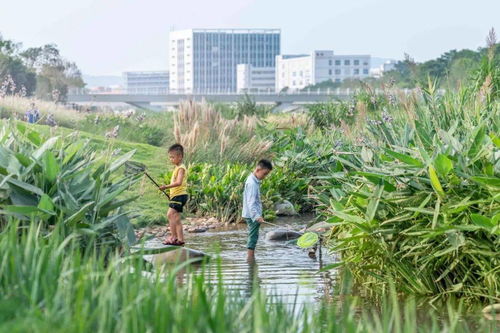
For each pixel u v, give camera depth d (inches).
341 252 605.9
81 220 486.0
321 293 520.4
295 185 1046.4
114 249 499.8
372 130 639.8
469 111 610.5
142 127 1632.6
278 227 886.4
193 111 1416.1
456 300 497.4
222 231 858.8
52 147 543.5
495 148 510.6
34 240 360.8
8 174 496.7
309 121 1665.8
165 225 877.8
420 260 508.4
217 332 265.3
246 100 2231.8
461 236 487.5
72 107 2180.1
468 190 500.7
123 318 257.8
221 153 1181.1
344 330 307.7
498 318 449.1
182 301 286.4
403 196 522.6
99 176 513.7
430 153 542.9
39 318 259.1
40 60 4606.3
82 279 278.1
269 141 1316.4
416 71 717.3
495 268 478.0
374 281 546.9
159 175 1037.2
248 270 606.9
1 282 304.8
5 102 1569.9
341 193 618.2
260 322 261.1
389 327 299.0
